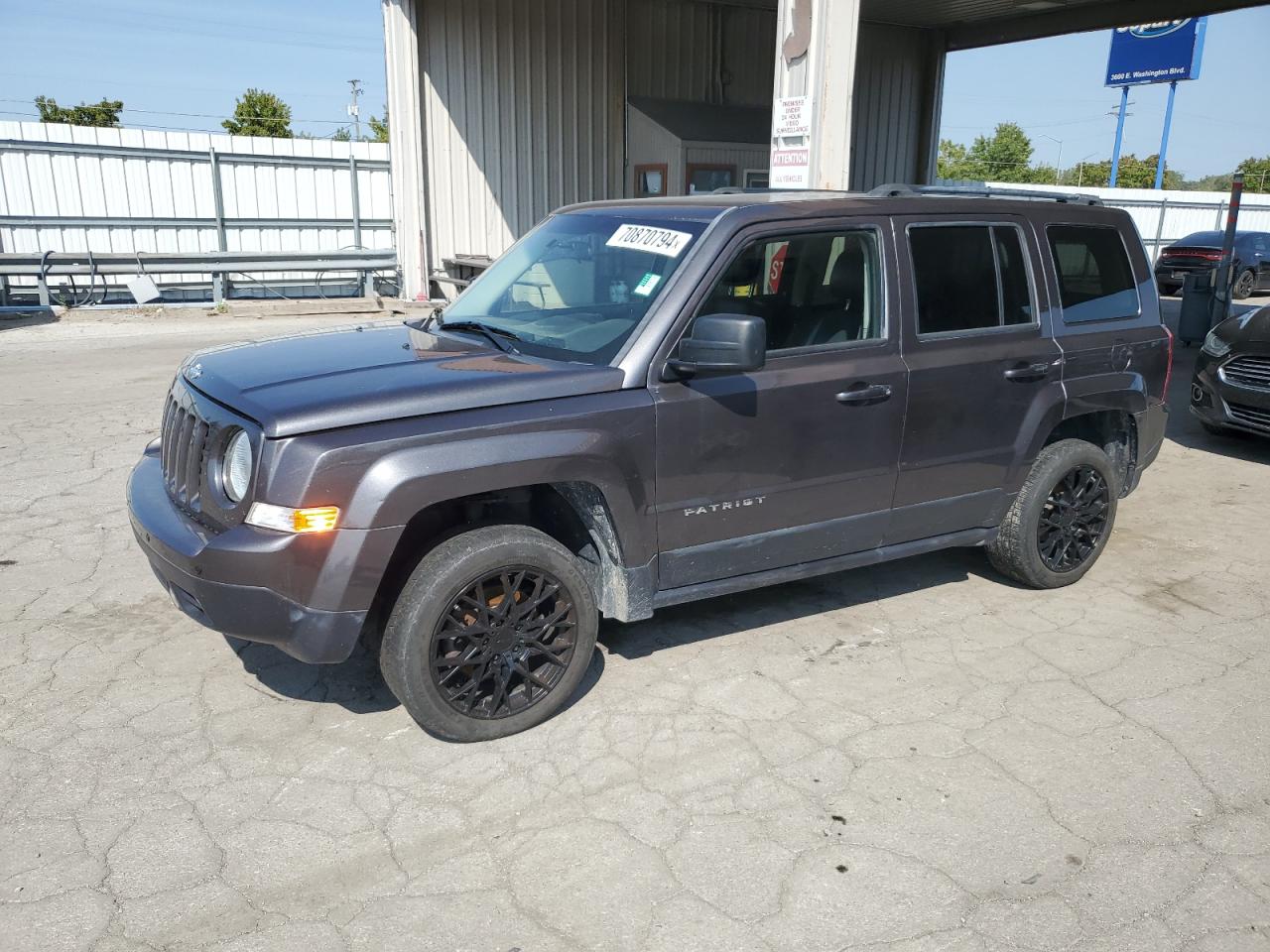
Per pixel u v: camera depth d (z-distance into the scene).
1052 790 3.40
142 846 3.04
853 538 4.38
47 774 3.39
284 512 3.22
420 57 15.57
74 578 5.04
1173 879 2.97
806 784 3.41
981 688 4.11
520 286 4.50
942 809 3.29
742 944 2.68
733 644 4.48
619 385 3.66
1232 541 5.95
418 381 3.50
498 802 3.29
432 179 16.16
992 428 4.61
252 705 3.88
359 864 2.98
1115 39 43.34
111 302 15.73
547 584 3.65
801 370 4.02
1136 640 4.58
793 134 9.14
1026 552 4.92
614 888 2.90
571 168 17.28
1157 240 28.34
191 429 3.65
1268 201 30.92
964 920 2.79
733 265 3.90
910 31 20.08
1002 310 4.63
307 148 17.05
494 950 2.65
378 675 4.14
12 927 2.69
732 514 3.98
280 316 15.30
